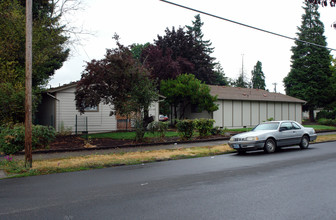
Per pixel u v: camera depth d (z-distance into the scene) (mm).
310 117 42688
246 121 30031
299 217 4555
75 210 5012
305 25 42594
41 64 19656
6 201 5641
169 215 4691
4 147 11836
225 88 33688
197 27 56844
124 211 4918
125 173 8445
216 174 8023
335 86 39594
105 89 15758
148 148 13711
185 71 34938
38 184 7141
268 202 5340
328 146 14859
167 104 27266
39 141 12914
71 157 11125
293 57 43469
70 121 21422
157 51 32188
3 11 17000
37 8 21797
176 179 7441
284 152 12688
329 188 6320
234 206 5121
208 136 17922
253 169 8688
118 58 14961
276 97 34375
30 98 9203
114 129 23219
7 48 16578
